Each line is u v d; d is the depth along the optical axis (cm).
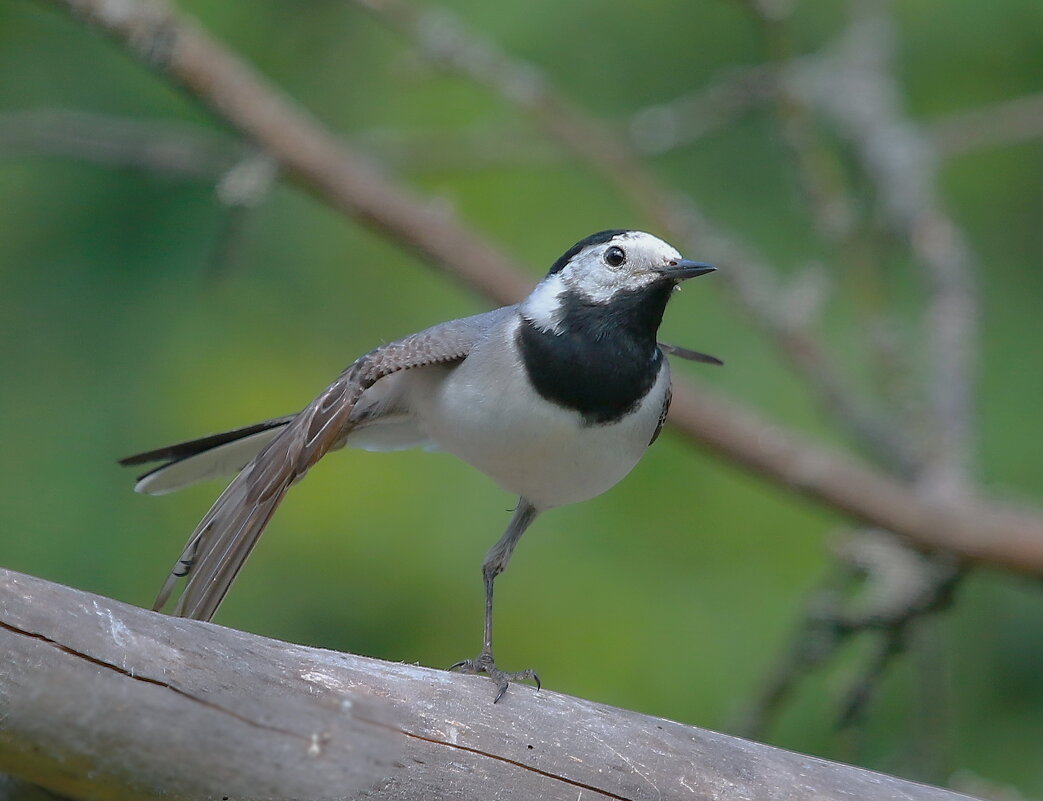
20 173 1270
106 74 1299
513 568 1155
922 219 1162
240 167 978
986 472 1233
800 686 1151
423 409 778
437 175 1329
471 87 1369
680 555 1172
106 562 1157
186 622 587
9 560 1152
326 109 1382
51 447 1203
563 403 740
